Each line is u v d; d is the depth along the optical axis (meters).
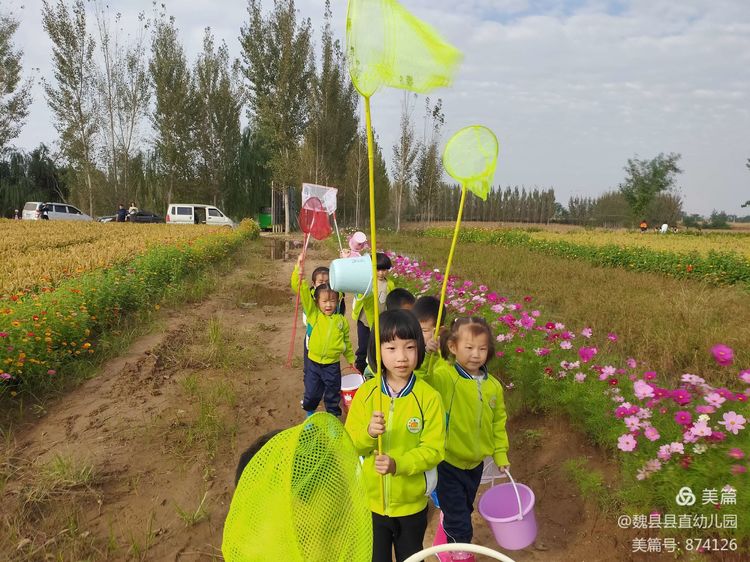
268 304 11.41
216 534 3.45
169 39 41.38
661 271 15.25
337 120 39.75
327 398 4.87
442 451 2.49
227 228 29.50
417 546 2.55
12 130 37.25
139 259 12.17
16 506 3.62
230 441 4.70
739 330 7.40
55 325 6.54
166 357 7.09
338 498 1.22
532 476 4.16
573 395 4.52
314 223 6.48
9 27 35.81
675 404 4.07
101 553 3.21
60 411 5.32
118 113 41.03
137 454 4.43
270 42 37.22
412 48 2.13
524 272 14.46
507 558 1.47
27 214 35.03
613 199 78.25
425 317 3.49
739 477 3.03
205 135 44.84
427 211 44.06
